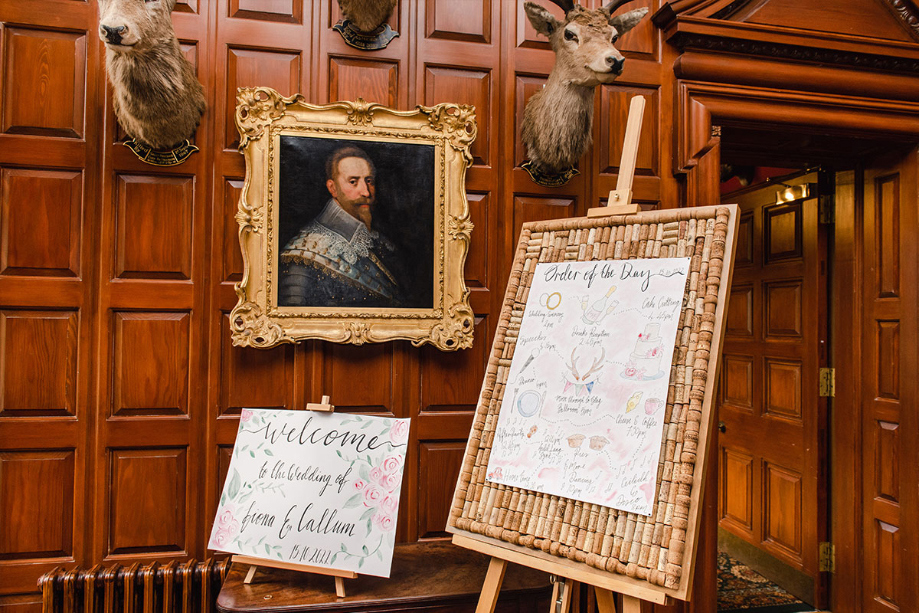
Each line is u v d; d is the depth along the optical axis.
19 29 1.87
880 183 2.51
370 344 2.05
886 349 2.45
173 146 1.92
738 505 3.29
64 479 1.87
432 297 2.05
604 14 1.84
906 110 2.31
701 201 2.18
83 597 1.74
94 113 1.91
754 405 3.16
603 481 1.26
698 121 2.18
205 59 1.97
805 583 2.73
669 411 1.25
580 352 1.41
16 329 1.85
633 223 1.46
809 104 2.25
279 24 2.01
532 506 1.35
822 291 2.70
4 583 1.82
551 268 1.55
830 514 2.67
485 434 1.49
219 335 1.97
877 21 2.34
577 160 2.12
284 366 2.01
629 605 1.20
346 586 1.63
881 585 2.43
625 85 2.22
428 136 2.06
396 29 2.09
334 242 1.99
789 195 2.90
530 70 2.17
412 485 2.07
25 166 1.87
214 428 1.95
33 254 1.87
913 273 2.34
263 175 1.95
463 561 1.84
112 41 1.56
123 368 1.91
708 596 2.12
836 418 2.65
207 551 1.94
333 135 2.00
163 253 1.94
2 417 1.84
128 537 1.90
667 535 1.16
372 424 1.64
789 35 2.16
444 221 2.06
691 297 1.30
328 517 1.58
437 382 2.09
